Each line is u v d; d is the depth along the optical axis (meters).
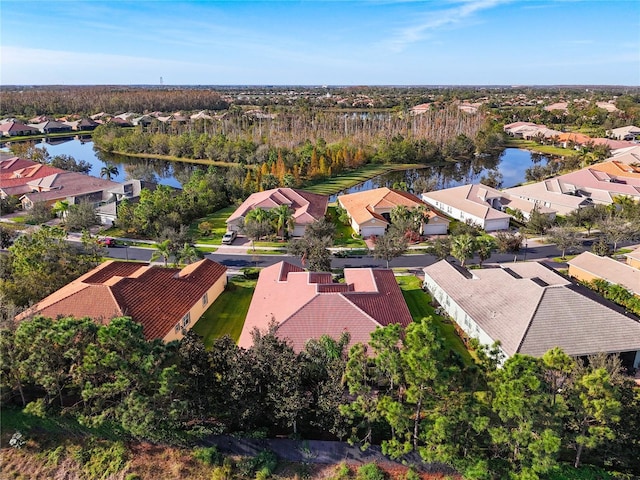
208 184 95.50
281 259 65.12
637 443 25.55
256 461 27.83
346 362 27.83
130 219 77.00
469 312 43.25
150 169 127.44
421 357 24.02
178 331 42.25
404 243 60.91
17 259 47.25
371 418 25.84
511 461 25.89
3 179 103.25
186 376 27.56
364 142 151.12
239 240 73.62
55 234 52.50
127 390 27.30
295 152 132.75
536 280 43.22
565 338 37.16
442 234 77.12
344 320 39.19
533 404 23.28
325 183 120.00
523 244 71.06
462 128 179.50
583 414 24.84
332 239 69.38
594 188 95.12
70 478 27.50
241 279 57.31
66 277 48.09
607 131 181.50
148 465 27.81
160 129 181.38
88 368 26.14
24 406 30.58
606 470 26.73
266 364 27.59
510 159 157.00
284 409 26.78
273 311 42.19
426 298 52.47
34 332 27.61
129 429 26.45
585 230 77.50
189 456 28.33
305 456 28.14
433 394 25.89
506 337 37.97
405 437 27.67
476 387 26.80
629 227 66.44
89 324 27.88
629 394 26.16
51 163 126.62
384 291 44.91
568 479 26.02
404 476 27.12
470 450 26.64
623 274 50.34
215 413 29.20
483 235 73.62
